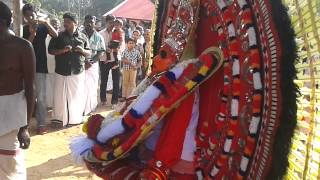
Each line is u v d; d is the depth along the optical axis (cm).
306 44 154
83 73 902
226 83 186
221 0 191
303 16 154
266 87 167
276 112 163
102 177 215
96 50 1012
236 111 180
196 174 201
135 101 205
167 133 204
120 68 1235
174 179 205
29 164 657
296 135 162
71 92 882
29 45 405
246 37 176
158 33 257
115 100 1175
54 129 871
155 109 193
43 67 826
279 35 162
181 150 203
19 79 403
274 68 163
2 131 392
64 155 704
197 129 204
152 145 214
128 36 1511
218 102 196
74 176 614
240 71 179
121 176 208
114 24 1184
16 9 720
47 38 863
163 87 193
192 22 204
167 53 212
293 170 164
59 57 862
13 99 399
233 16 184
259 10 171
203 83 204
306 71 156
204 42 206
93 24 1010
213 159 194
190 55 209
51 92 894
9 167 403
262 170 171
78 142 216
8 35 400
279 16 162
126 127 197
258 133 172
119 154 198
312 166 155
